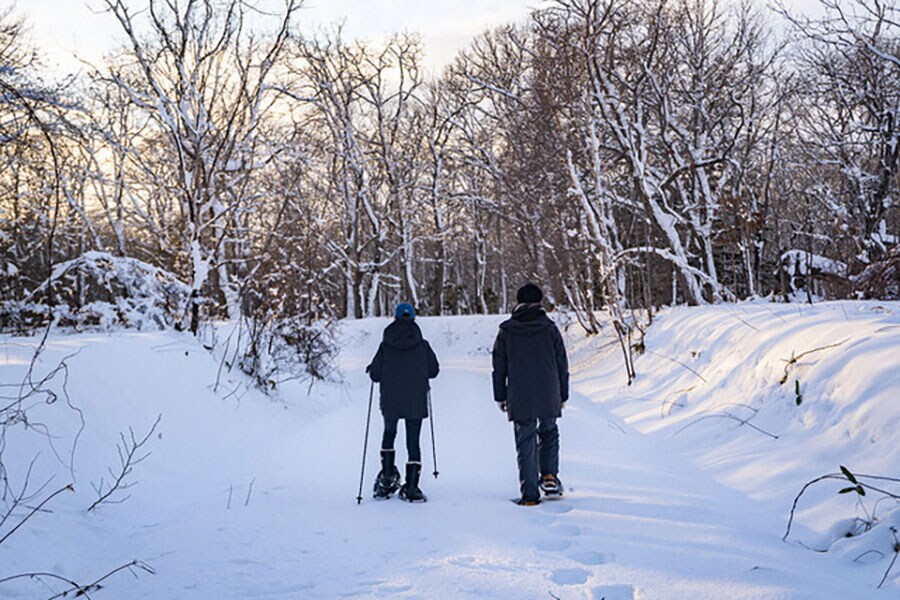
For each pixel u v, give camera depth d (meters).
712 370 9.57
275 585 4.04
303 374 13.55
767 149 26.12
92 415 6.88
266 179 22.80
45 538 4.82
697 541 4.63
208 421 8.70
